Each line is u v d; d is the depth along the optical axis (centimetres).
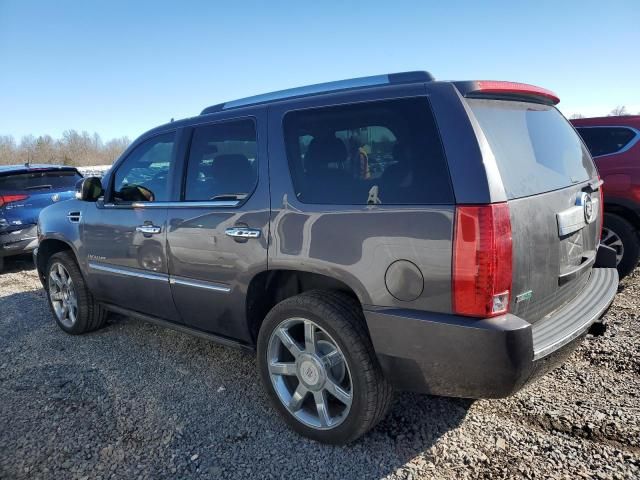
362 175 240
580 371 326
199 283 316
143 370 372
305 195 259
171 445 272
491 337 201
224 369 367
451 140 215
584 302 269
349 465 248
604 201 507
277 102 286
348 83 266
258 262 276
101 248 393
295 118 271
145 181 360
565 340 227
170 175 338
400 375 232
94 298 432
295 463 252
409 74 246
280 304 272
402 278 222
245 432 282
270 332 278
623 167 496
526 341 203
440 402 300
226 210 293
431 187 216
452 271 208
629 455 241
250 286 286
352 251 237
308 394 275
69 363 392
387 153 233
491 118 233
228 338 321
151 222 344
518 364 202
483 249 201
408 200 222
